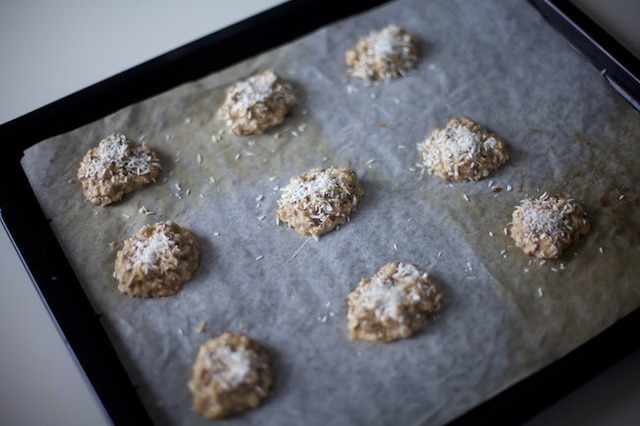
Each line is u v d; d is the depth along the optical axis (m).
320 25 0.69
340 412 0.51
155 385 0.52
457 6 0.70
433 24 0.69
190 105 0.65
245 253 0.58
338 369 0.52
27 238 0.57
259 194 0.60
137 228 0.59
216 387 0.51
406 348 0.53
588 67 0.65
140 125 0.63
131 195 0.61
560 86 0.64
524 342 0.52
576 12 0.66
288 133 0.64
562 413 0.51
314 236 0.58
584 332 0.53
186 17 0.72
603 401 0.51
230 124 0.63
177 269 0.56
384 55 0.66
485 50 0.67
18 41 0.71
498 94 0.65
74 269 0.57
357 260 0.57
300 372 0.52
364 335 0.53
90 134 0.63
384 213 0.59
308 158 0.62
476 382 0.51
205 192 0.61
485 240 0.57
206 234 0.59
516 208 0.58
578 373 0.51
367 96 0.65
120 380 0.52
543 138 0.62
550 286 0.55
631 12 0.67
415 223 0.58
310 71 0.67
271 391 0.52
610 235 0.57
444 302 0.55
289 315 0.55
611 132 0.62
